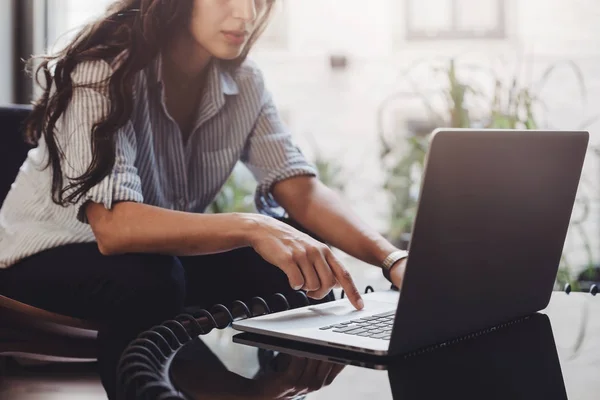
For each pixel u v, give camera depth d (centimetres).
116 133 114
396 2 261
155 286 108
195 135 144
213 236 103
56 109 116
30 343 117
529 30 243
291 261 96
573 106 235
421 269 75
